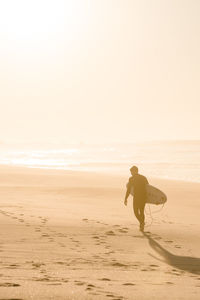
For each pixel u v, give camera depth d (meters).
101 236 13.27
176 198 25.88
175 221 17.66
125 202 15.21
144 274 7.91
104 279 6.82
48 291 5.07
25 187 29.30
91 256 10.06
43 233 13.17
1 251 9.98
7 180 34.03
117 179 35.56
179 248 12.09
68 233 13.46
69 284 5.93
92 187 29.38
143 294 5.50
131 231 14.62
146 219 18.02
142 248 11.80
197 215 19.72
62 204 21.80
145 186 15.04
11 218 16.05
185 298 5.39
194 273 8.59
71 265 8.56
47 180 34.44
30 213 17.73
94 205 22.03
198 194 27.27
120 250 11.27
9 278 6.30
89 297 4.87
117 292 5.48
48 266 8.22
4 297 4.58
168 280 7.26
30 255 9.64
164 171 54.28
